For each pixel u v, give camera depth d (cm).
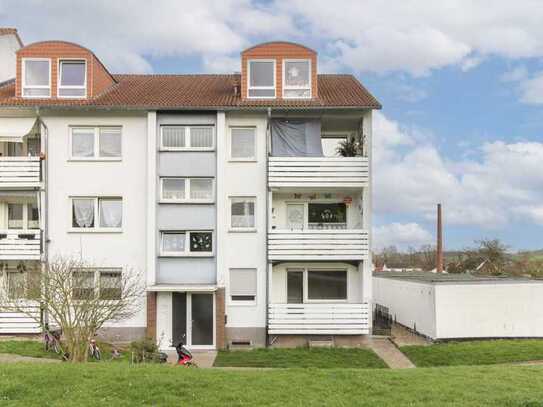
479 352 2059
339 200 2481
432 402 1095
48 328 2091
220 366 1895
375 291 3509
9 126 2378
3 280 2425
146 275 2345
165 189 2384
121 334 2319
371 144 2378
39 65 2442
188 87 2698
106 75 2614
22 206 2528
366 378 1281
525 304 2366
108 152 2420
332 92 2553
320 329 2261
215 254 2339
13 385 1154
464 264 5403
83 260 2219
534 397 1134
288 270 2425
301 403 1081
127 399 1101
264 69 2452
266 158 2378
